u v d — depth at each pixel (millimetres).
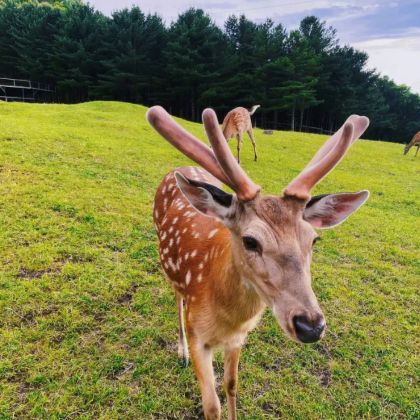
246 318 2074
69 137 9055
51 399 2551
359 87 36156
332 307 3891
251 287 1945
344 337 3441
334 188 8797
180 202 3146
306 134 18641
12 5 42469
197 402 2670
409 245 5707
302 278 1640
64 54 35062
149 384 2758
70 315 3293
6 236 4320
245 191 1819
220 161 1801
